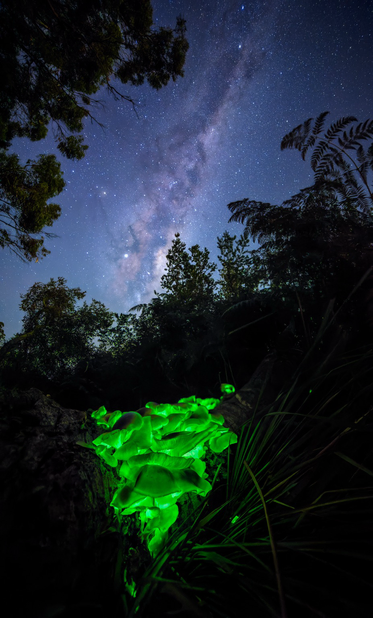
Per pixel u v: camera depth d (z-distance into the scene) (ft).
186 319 12.44
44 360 17.30
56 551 2.66
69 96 25.85
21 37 21.54
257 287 12.74
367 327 7.68
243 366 10.93
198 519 3.55
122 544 3.15
